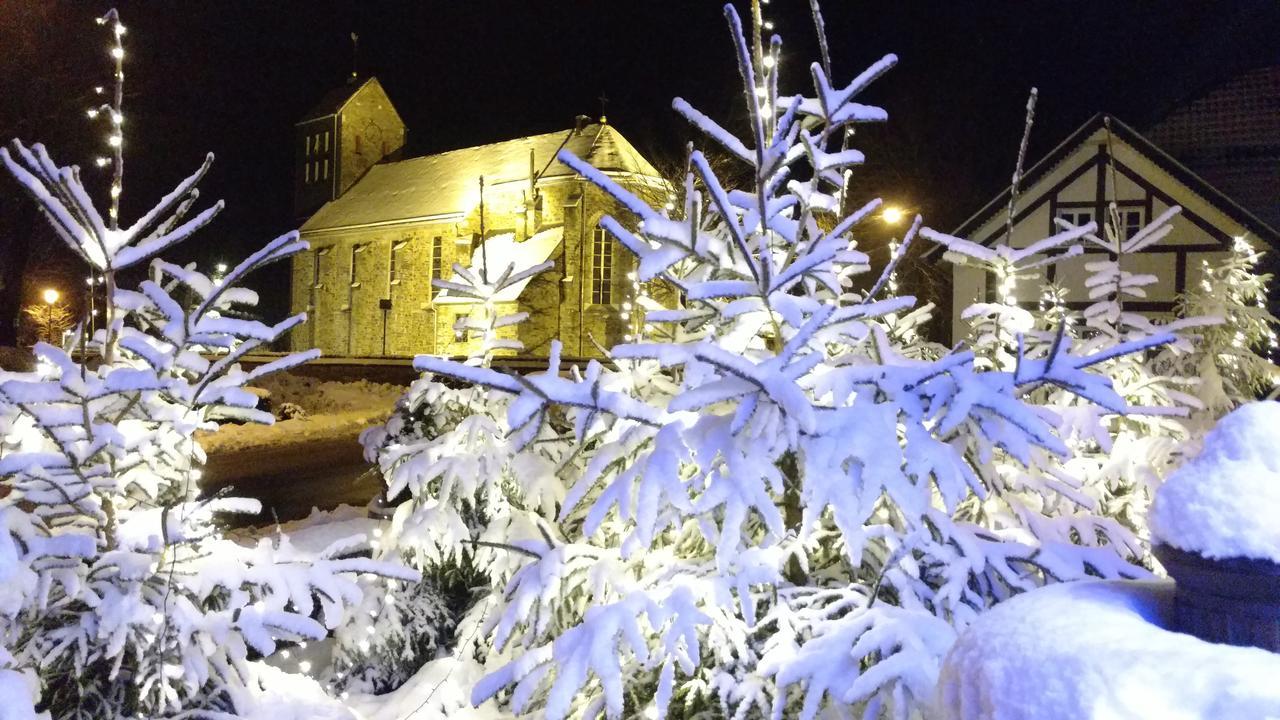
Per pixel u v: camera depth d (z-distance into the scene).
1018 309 4.78
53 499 3.39
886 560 3.40
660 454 3.19
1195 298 8.24
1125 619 1.75
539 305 38.06
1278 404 1.84
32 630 3.38
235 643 3.64
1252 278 8.09
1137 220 17.28
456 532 4.93
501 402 5.39
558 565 3.58
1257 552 1.67
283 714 3.78
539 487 4.70
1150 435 5.27
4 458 3.22
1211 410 7.50
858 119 3.60
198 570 3.52
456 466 4.84
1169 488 1.87
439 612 5.60
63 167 3.54
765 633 3.66
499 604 4.61
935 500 4.15
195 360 3.59
